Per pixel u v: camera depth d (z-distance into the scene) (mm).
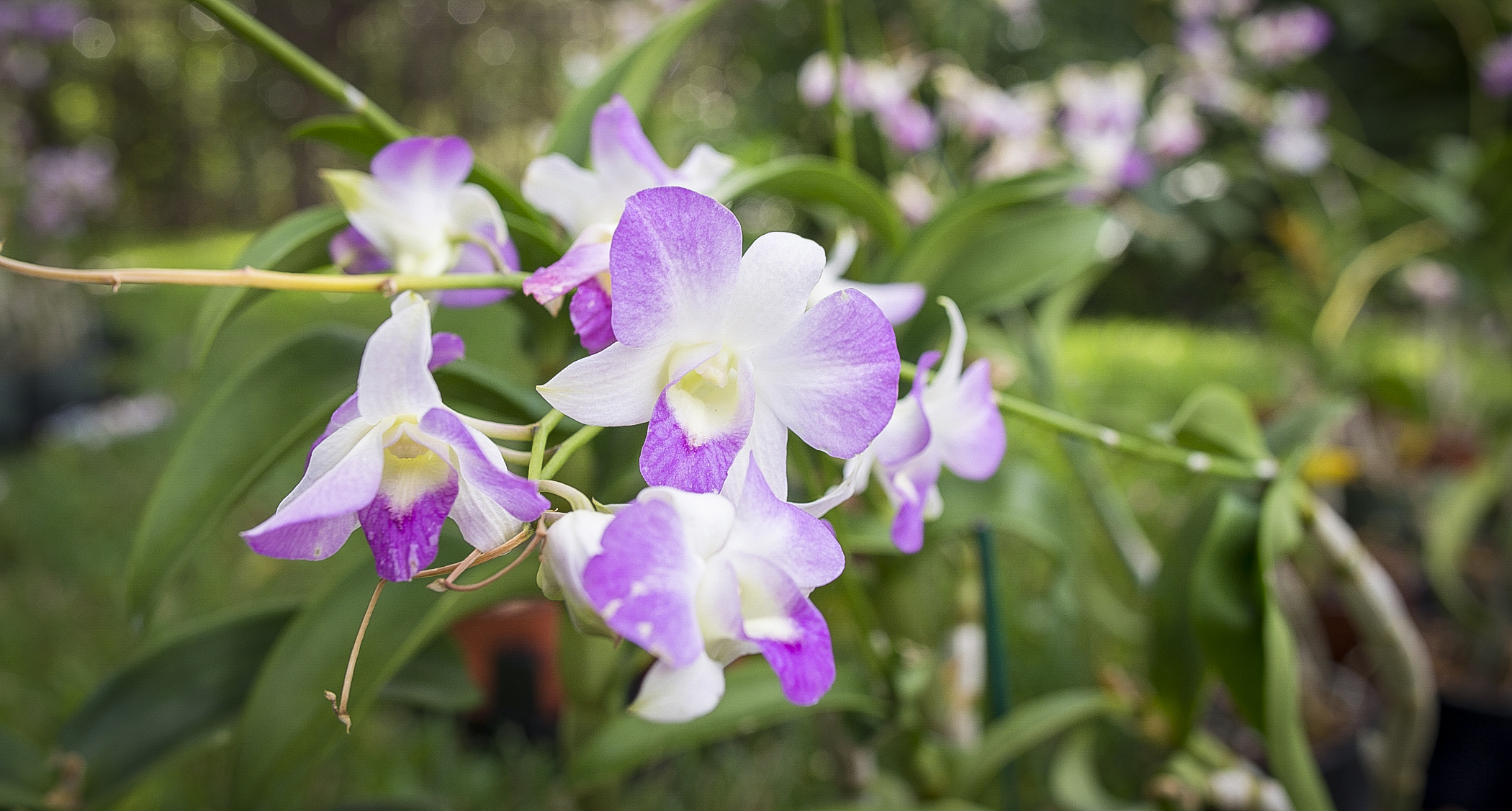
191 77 5594
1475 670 1012
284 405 417
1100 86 930
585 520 258
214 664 476
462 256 372
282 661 415
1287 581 858
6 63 2186
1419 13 2723
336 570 459
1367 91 2924
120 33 4887
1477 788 926
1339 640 1095
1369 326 2131
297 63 383
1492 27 1697
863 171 969
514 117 4844
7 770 444
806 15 1857
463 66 4832
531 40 4676
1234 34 1575
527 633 983
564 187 354
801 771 866
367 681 406
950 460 352
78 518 1436
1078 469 676
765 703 463
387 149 342
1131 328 2875
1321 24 1481
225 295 370
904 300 366
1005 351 676
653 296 272
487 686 988
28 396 2195
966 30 1354
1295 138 1342
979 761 521
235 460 409
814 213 657
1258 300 2658
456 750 941
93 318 2695
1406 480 1308
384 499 265
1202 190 1612
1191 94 1383
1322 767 851
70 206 2402
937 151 891
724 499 270
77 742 452
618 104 346
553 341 419
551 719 968
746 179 410
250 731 408
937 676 543
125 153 5586
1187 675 499
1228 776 521
